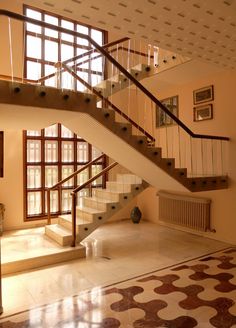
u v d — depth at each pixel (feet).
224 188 16.55
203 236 18.66
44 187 20.18
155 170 14.67
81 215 16.67
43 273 12.51
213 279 11.75
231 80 16.61
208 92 17.89
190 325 8.46
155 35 10.07
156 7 8.08
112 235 18.97
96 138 13.97
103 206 16.15
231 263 13.62
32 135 19.74
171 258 14.42
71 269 12.96
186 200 19.16
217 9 8.20
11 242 15.57
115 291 10.73
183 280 11.68
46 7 8.17
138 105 23.73
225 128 16.98
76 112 11.04
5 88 9.37
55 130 20.65
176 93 20.26
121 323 8.61
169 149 20.95
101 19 8.88
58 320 8.83
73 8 8.18
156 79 18.57
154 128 22.26
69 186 21.20
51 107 10.30
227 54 12.05
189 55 12.25
